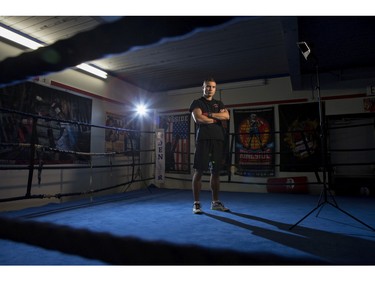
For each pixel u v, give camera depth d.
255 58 4.79
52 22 3.48
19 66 0.55
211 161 3.02
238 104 5.96
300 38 3.91
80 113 4.82
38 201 3.91
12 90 3.65
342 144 5.19
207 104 3.11
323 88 5.30
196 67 5.26
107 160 5.37
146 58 4.80
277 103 5.62
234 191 5.65
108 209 3.36
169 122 6.59
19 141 3.70
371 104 4.95
